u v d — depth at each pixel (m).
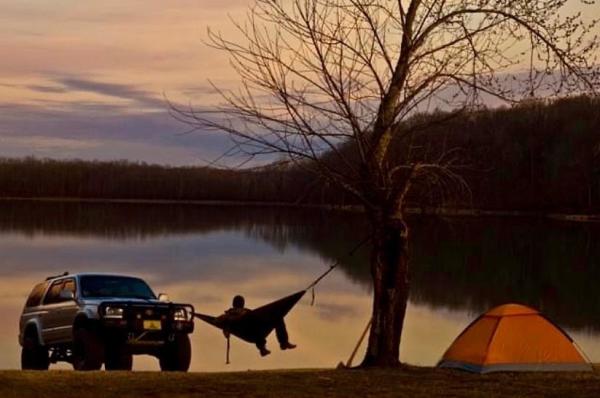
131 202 166.62
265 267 53.22
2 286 39.53
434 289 41.75
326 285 43.41
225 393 11.30
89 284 17.17
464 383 12.02
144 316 16.05
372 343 13.12
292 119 12.51
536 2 12.36
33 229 91.31
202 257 60.41
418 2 12.25
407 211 13.39
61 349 17.17
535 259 55.97
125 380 12.27
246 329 14.53
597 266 53.19
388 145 12.58
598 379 12.51
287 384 11.83
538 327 13.88
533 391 11.52
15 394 11.21
